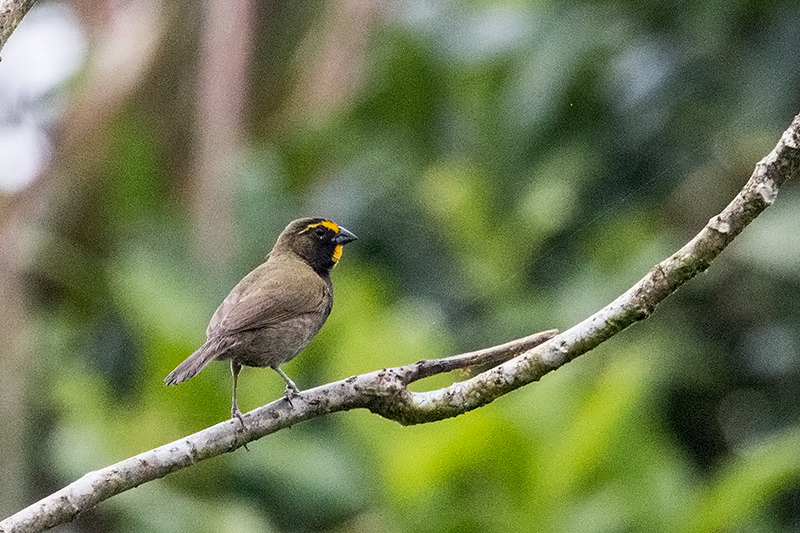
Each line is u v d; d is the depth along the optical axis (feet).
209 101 36.22
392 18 45.27
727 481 33.86
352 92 40.91
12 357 36.91
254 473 39.73
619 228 44.16
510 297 44.98
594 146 43.83
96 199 42.09
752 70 42.34
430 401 26.63
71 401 40.57
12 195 37.11
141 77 38.09
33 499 43.19
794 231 41.52
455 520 34.45
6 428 37.29
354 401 26.53
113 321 47.65
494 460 34.30
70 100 39.19
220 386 38.99
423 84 46.11
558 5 43.47
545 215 44.80
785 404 43.91
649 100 43.42
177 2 38.52
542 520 34.17
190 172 38.91
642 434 34.86
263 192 47.44
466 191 46.03
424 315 45.14
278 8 42.65
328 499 39.42
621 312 25.44
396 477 34.50
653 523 34.35
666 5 43.52
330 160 47.93
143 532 37.60
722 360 44.09
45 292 45.85
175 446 24.88
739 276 44.01
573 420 35.55
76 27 40.16
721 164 43.34
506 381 26.13
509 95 43.14
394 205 48.83
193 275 39.40
